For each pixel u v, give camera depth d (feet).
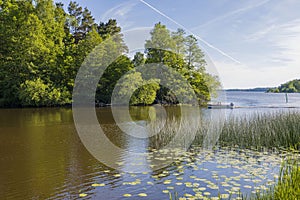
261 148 23.12
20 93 66.80
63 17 94.22
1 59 71.41
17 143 25.88
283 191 10.43
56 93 69.67
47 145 25.04
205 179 15.30
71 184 14.85
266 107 65.21
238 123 29.01
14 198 13.14
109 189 14.08
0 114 53.26
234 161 18.95
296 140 23.47
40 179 15.71
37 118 46.80
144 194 13.32
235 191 13.39
